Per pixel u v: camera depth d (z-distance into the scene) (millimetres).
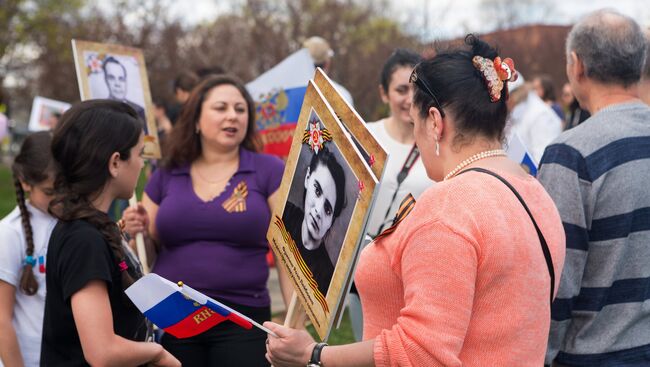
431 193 1785
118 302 2244
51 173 2736
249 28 15883
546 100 8359
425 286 1699
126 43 16328
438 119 1877
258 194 3391
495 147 1891
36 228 2760
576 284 2289
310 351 1940
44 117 9406
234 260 3291
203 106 3459
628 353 2275
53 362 2248
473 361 1741
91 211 2227
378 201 3600
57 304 2203
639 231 2283
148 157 3746
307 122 2125
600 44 2395
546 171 2371
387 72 3775
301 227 2119
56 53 17484
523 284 1738
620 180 2275
